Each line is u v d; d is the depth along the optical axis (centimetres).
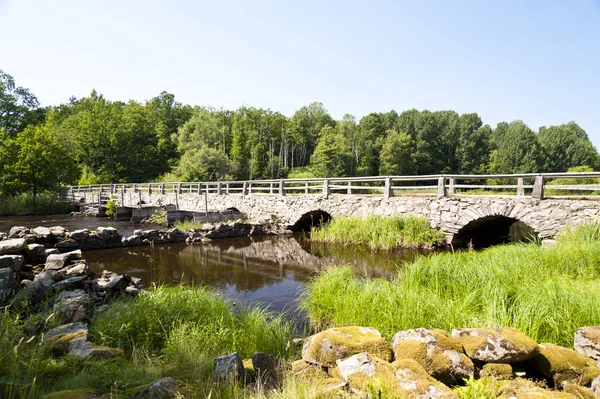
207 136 5866
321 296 620
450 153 6881
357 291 612
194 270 995
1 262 622
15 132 4319
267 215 1759
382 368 276
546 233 955
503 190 3925
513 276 601
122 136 5256
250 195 1897
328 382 283
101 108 5838
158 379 280
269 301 722
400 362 279
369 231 1259
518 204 1006
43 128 3219
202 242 1438
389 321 484
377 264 1019
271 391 271
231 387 268
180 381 278
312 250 1257
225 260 1124
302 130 7544
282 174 6194
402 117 7412
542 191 970
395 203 1301
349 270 780
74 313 464
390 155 5641
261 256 1184
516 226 1781
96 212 2623
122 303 543
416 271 668
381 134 6700
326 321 571
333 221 1496
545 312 417
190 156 4925
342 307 566
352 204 1442
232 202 2022
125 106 6962
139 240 1380
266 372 317
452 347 301
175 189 2756
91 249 1288
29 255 826
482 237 1310
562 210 928
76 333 373
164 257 1171
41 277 597
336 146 5441
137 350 398
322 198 1545
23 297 479
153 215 2133
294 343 484
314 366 321
